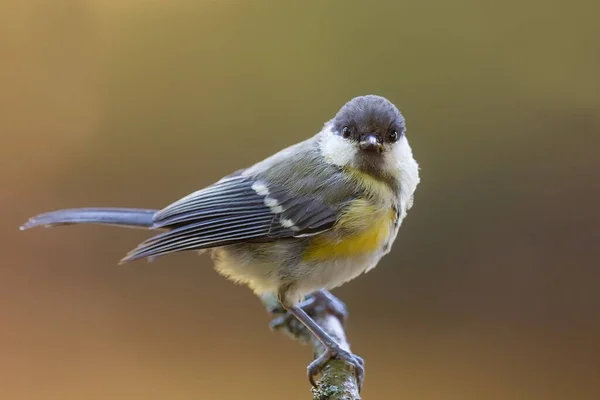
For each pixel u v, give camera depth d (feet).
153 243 6.84
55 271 7.18
